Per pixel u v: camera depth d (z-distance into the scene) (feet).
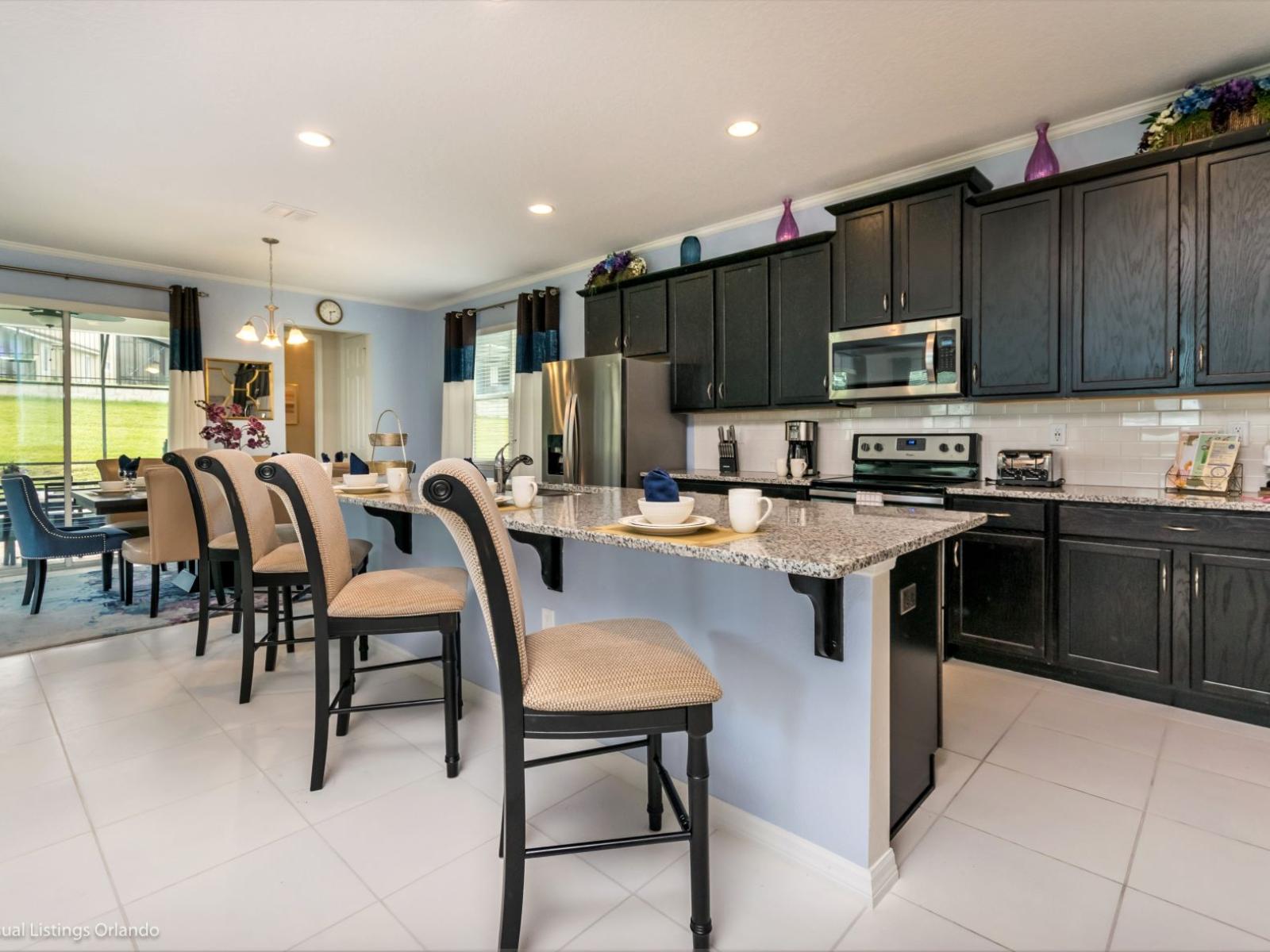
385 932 4.56
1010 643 9.43
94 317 17.42
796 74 8.47
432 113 9.43
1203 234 8.30
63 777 6.61
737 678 5.75
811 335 12.20
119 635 11.53
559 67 8.29
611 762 7.02
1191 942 4.47
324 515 6.47
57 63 8.09
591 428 14.49
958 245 10.34
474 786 6.49
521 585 8.04
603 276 15.81
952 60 8.20
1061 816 5.99
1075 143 9.96
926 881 5.12
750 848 5.54
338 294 21.08
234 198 12.64
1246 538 7.63
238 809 6.07
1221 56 8.16
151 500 12.28
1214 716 8.11
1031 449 10.64
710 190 12.36
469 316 20.83
